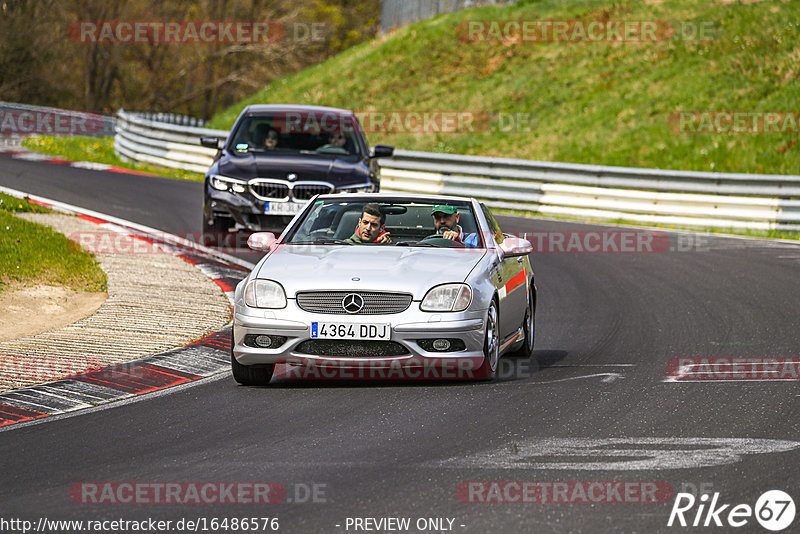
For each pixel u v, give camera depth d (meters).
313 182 50.47
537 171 82.00
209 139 55.97
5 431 23.30
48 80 196.12
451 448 21.36
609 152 102.00
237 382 28.47
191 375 29.53
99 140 117.62
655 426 23.20
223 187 51.16
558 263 56.09
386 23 171.12
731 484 18.75
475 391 27.22
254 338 27.38
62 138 115.44
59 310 37.84
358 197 32.91
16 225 49.56
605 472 19.55
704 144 98.31
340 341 26.98
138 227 58.22
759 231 72.81
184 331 34.72
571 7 135.25
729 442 21.72
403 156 87.44
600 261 56.94
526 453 20.92
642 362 31.62
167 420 24.20
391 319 26.86
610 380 28.66
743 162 94.00
